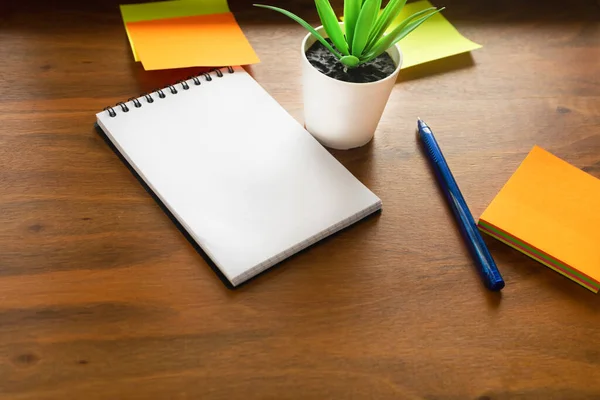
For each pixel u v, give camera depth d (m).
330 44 0.68
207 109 0.71
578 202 0.65
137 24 0.79
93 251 0.59
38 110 0.71
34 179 0.64
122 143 0.66
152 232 0.61
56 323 0.54
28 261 0.58
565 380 0.54
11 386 0.50
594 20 0.92
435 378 0.53
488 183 0.69
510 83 0.81
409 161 0.70
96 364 0.52
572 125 0.76
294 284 0.58
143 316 0.55
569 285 0.60
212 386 0.51
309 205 0.62
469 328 0.56
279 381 0.52
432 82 0.80
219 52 0.76
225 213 0.61
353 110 0.65
